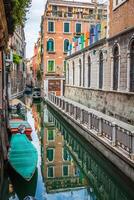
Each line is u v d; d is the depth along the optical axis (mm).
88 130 14727
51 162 14023
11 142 12672
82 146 16109
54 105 29891
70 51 32875
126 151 9969
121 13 16062
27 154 11297
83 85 25516
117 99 16484
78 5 45969
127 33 15125
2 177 9875
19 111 26312
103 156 12148
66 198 9906
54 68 44469
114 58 17453
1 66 14758
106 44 18609
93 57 22047
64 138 18953
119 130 10602
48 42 44125
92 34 22922
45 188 10805
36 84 65750
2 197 9812
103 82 19312
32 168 10125
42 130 21516
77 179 11922
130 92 14586
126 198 9523
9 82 33531
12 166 10203
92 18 45250
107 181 11484
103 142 12078
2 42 13156
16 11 13438
